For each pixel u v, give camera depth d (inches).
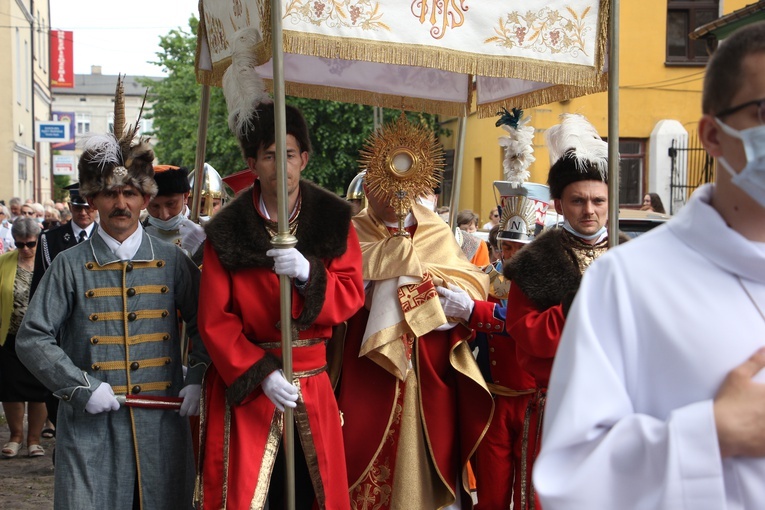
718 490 56.0
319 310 125.0
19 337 124.6
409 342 151.8
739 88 59.4
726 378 58.3
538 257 131.7
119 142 129.2
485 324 148.0
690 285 60.6
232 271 126.3
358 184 227.5
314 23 122.3
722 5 622.8
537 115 573.0
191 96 1216.8
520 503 143.6
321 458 129.8
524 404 150.9
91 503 123.0
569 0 140.6
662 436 57.6
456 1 133.2
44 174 1413.6
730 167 60.6
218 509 124.4
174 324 132.0
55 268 127.4
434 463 150.6
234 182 227.8
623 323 61.2
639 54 623.2
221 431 126.9
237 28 133.9
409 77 186.4
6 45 949.8
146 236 132.4
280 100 118.0
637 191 633.6
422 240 158.9
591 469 58.8
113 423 125.5
